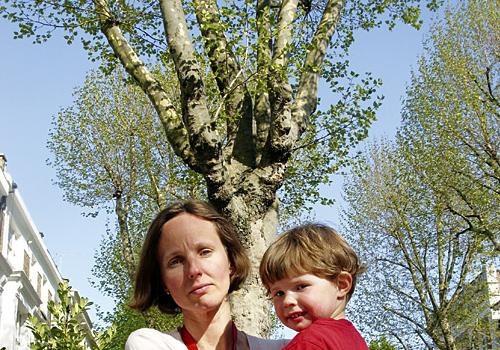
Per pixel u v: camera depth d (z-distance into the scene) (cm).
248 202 835
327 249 283
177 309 292
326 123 980
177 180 1527
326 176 1212
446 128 2200
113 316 2091
